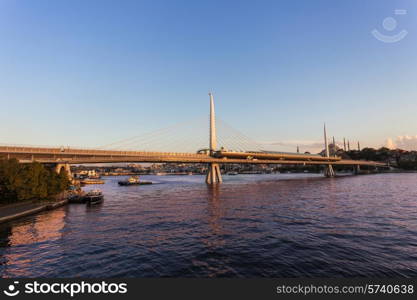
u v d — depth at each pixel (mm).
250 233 26641
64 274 17312
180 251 21297
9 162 42875
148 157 93062
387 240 23344
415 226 28812
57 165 76938
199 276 16547
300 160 163250
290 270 17109
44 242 24688
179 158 100500
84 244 23812
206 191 79938
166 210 43188
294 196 61219
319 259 18875
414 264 17672
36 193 45469
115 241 24625
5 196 42312
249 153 122375
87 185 135125
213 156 116625
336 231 26906
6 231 29250
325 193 67500
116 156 87062
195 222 32688
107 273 17312
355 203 47594
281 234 26031
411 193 64125
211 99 119750
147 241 24422
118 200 60156
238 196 63000
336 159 195000
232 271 17172
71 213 41531
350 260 18578
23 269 18203
